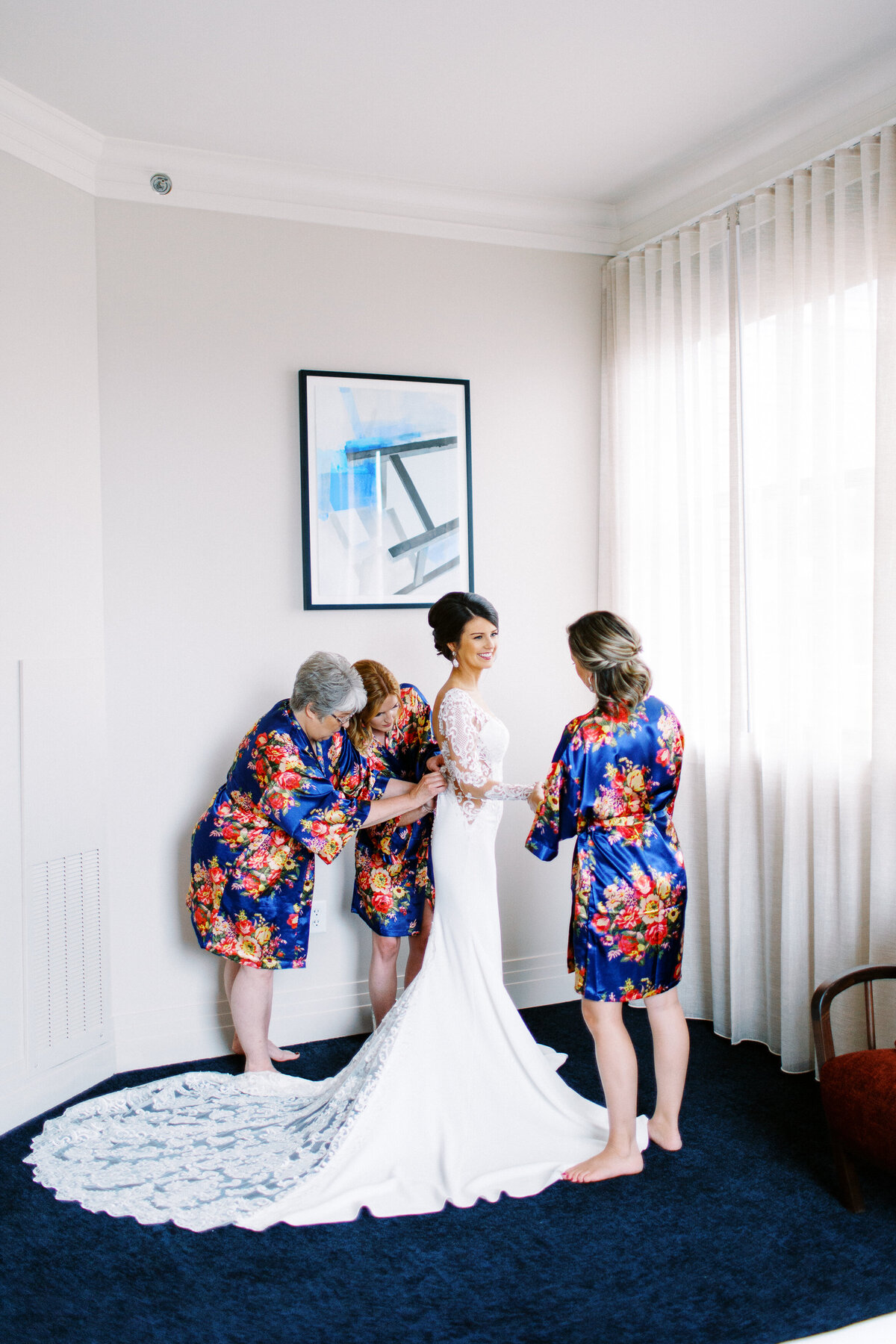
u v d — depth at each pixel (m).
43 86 2.74
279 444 3.30
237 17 2.43
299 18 2.44
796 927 2.92
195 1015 3.21
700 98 2.88
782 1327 1.87
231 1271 2.07
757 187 3.09
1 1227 2.25
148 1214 2.26
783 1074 2.97
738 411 3.14
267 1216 2.23
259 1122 2.66
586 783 2.34
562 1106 2.55
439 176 3.36
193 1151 2.53
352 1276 2.05
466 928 2.55
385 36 2.53
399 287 3.45
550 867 3.68
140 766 3.14
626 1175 2.41
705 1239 2.16
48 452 2.89
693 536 3.31
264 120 2.96
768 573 3.06
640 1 2.39
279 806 2.66
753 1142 2.57
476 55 2.63
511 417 3.62
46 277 2.89
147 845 3.15
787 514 2.92
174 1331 1.89
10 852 2.74
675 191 3.42
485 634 2.70
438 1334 1.87
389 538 3.41
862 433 2.73
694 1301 1.95
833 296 2.81
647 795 2.38
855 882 2.75
